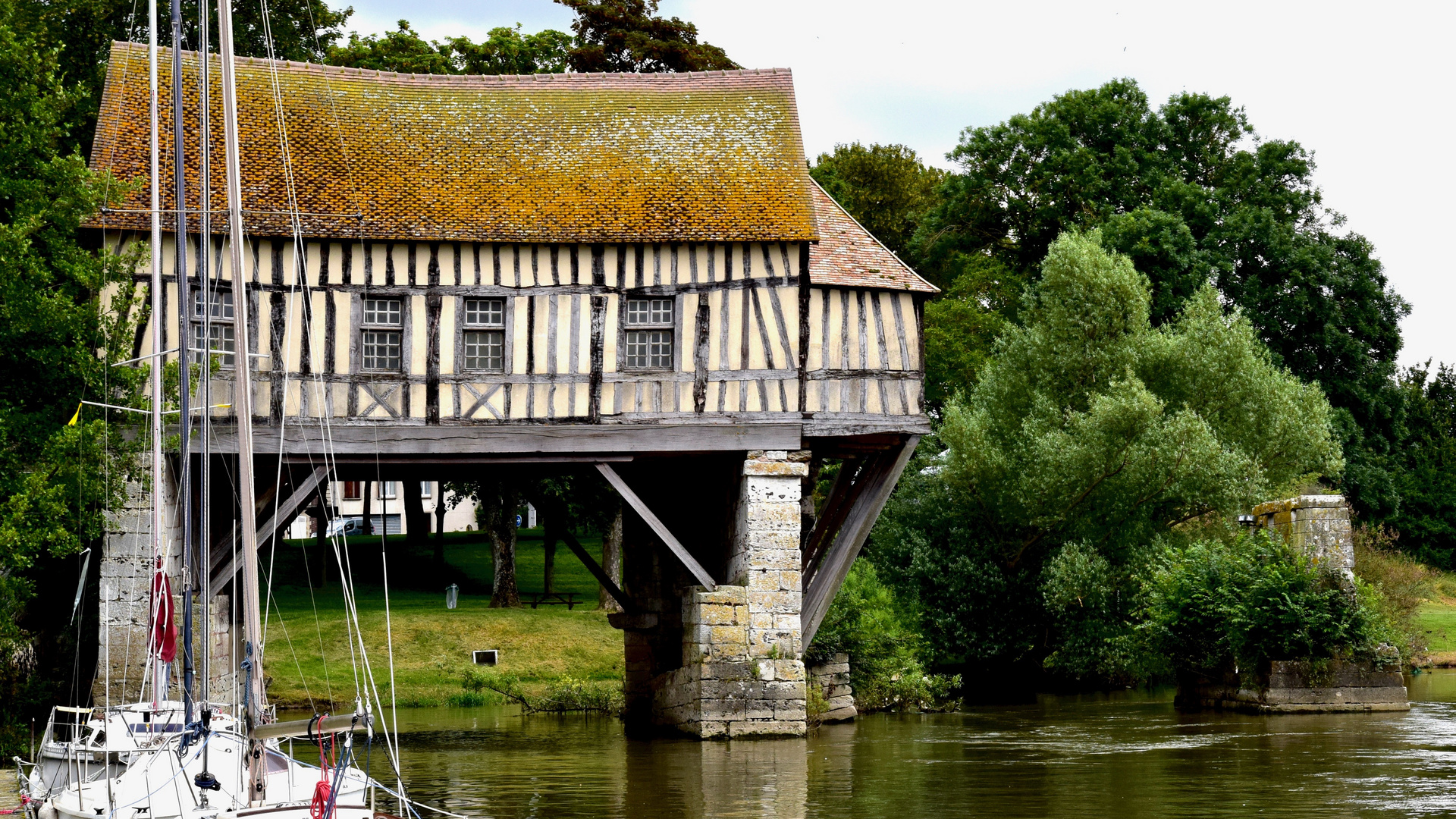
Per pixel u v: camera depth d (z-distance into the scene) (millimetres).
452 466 22594
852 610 26734
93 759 14969
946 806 14656
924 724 24531
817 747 20734
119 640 20797
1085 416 31219
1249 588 24078
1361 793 14930
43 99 19828
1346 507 24406
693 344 22438
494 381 21891
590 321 22219
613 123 24109
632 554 27344
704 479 25844
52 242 19641
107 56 30172
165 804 12367
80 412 18562
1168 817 13664
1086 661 30188
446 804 15164
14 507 18094
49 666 24000
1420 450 50594
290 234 21297
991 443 32438
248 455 12148
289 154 22203
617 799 15430
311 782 13625
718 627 22172
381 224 21688
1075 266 32875
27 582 19938
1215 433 31578
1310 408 32719
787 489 22547
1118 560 31094
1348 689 23766
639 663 26922
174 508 21406
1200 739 20375
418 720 27266
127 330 20094
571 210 22469
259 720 11969
